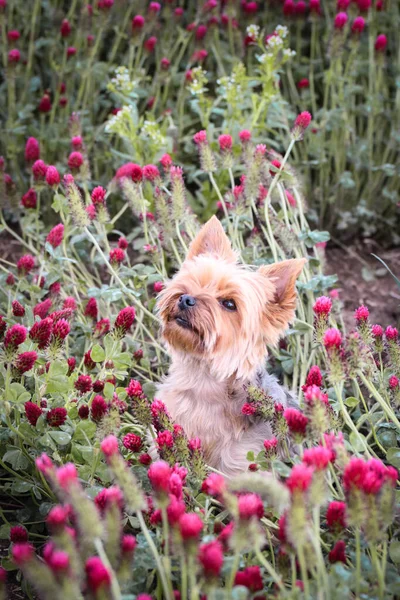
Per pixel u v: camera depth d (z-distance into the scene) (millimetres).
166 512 869
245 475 836
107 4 1751
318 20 1876
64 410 1052
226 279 1150
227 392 1165
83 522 803
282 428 1038
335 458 920
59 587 772
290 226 1449
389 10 1894
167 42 1882
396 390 1097
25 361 1039
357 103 1941
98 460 1048
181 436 1019
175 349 1175
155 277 1344
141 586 934
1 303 1362
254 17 1905
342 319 1479
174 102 1898
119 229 1755
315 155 1760
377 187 1813
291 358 1353
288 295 1180
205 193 1664
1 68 1916
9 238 1717
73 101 1915
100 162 1813
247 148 1424
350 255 1760
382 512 857
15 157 1760
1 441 1106
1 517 1135
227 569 867
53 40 1858
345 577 867
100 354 1138
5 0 1790
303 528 813
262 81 1643
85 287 1517
